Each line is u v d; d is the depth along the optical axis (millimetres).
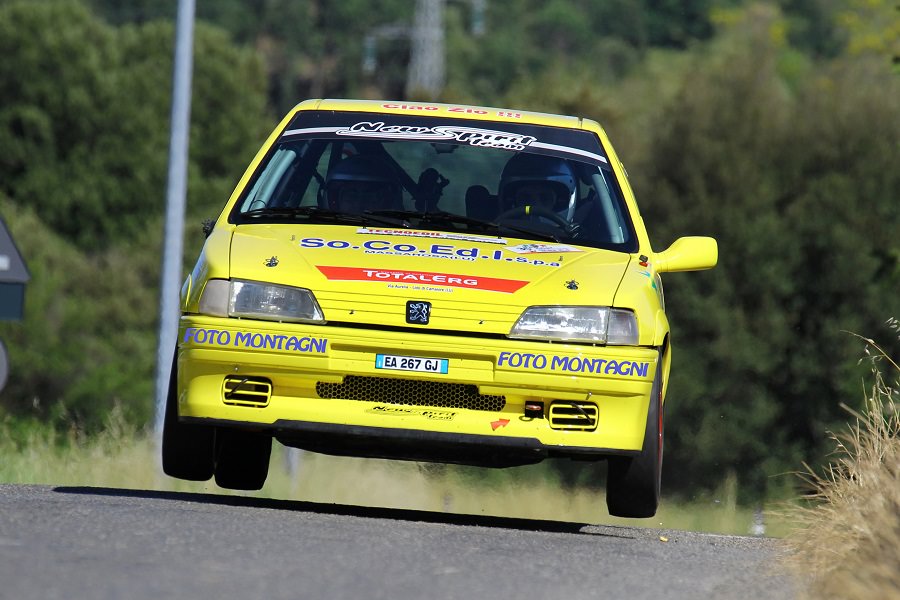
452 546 19875
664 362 26000
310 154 27984
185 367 23875
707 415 90875
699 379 90750
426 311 23406
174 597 14797
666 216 95125
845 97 95938
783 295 91625
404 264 24281
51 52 175500
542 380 23328
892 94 95625
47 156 173750
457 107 29625
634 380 23609
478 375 23297
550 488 48062
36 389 128375
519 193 27281
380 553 18594
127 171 174875
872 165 92750
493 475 47938
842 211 91500
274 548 18344
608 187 27766
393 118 28906
